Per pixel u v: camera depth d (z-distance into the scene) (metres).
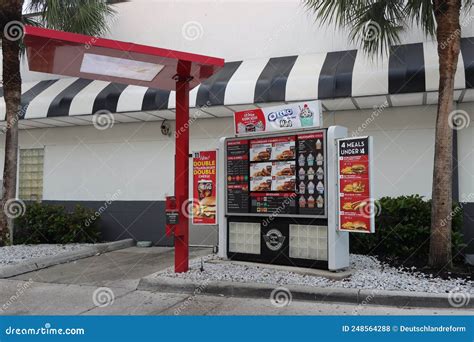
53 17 9.95
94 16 10.82
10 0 9.69
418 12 8.20
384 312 5.81
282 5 11.19
